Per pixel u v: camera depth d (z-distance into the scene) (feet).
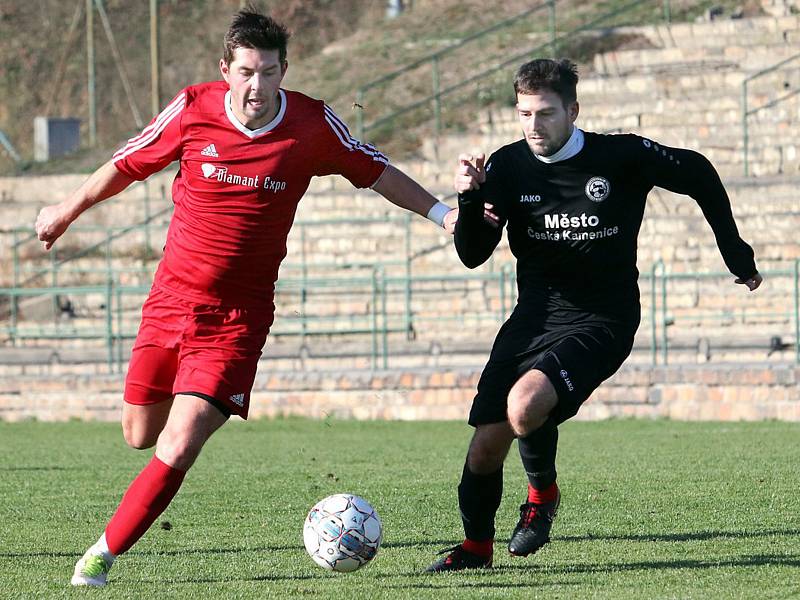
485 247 73.56
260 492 119.34
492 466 75.00
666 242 273.33
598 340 73.15
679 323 257.34
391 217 300.40
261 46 68.13
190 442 70.44
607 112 325.21
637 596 66.33
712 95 323.78
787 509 101.24
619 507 103.91
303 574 75.72
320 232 306.55
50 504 113.60
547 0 438.40
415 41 431.84
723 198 74.84
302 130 71.82
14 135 541.75
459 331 271.90
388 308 282.77
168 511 106.42
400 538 90.84
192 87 72.64
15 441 191.72
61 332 295.48
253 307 73.31
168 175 352.28
